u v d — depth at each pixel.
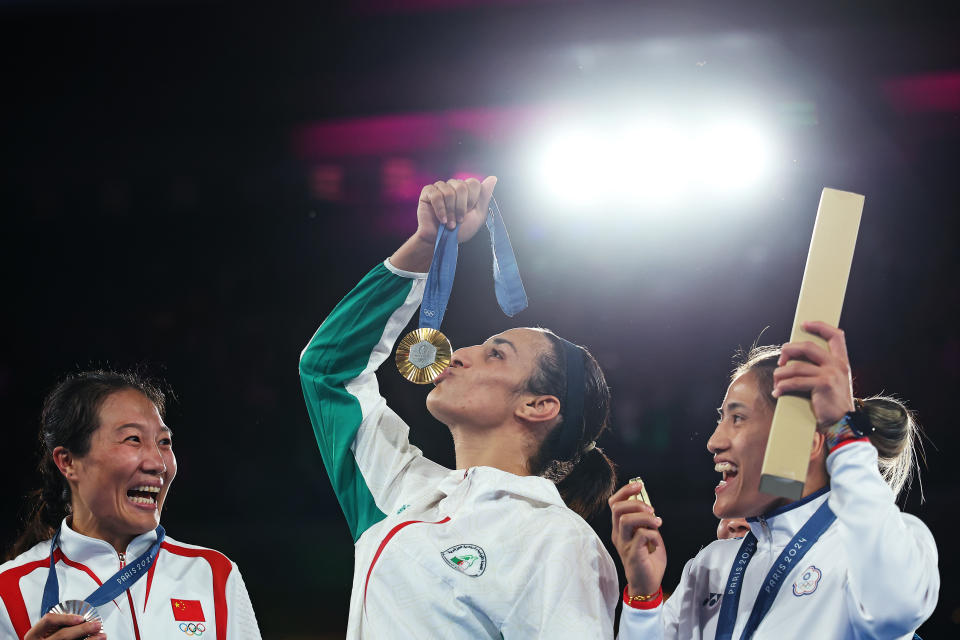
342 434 3.26
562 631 2.53
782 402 2.24
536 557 2.67
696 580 2.92
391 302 3.38
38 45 11.93
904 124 10.36
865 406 2.88
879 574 2.23
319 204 13.21
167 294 13.13
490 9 11.05
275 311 13.05
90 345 12.82
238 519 11.12
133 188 13.30
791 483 2.18
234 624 3.05
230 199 13.30
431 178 12.65
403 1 11.12
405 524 2.86
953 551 8.81
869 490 2.25
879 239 11.19
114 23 11.63
